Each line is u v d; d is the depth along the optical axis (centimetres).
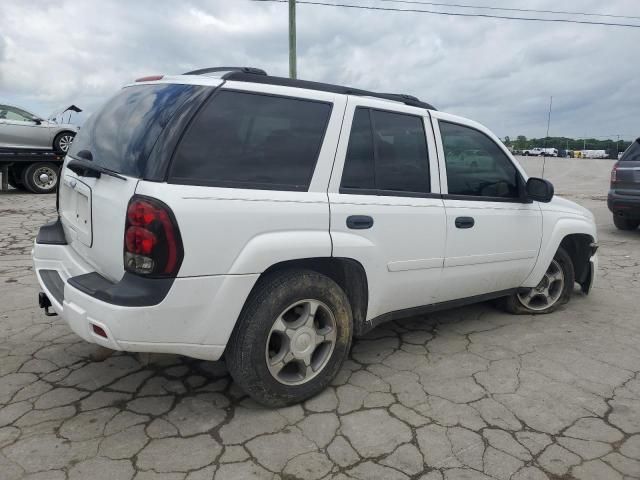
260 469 238
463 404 298
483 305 479
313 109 292
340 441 260
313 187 285
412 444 259
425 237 334
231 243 252
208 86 264
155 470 235
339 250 289
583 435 271
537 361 359
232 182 258
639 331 421
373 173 314
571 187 1980
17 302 453
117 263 253
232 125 264
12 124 1209
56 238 326
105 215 257
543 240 420
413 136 338
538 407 297
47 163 1288
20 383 310
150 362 341
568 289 468
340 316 300
